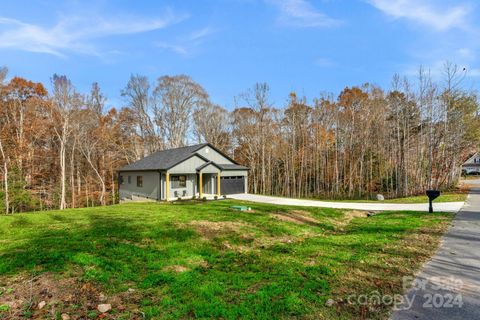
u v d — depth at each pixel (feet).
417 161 84.94
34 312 10.58
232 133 122.72
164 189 66.69
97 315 10.39
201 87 119.96
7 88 81.87
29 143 82.33
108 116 104.68
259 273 14.92
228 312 10.23
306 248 20.18
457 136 75.61
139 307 11.03
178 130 115.96
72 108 86.99
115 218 34.09
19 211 75.92
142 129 113.70
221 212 38.83
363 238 23.00
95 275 14.55
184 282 13.58
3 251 19.19
